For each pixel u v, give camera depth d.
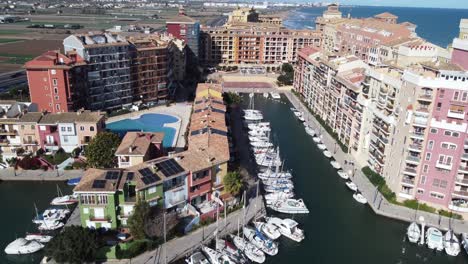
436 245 84.56
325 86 164.00
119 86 162.25
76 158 115.88
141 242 78.50
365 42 186.25
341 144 140.50
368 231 91.69
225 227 88.62
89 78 148.88
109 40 156.00
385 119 107.56
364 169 119.06
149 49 170.12
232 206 95.38
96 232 77.94
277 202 100.12
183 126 153.25
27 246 79.62
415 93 93.25
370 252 84.75
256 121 167.88
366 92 123.25
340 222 94.81
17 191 103.12
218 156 94.12
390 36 170.00
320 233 90.75
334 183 114.06
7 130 116.19
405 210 97.50
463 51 115.69
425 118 92.69
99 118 120.06
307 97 196.62
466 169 91.56
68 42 146.75
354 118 129.62
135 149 96.50
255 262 80.00
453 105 89.44
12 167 113.31
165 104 179.50
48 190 103.81
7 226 88.56
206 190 91.75
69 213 92.38
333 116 153.62
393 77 106.38
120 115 161.00
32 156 114.19
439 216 95.12
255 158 127.31
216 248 81.06
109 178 80.31
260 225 89.94
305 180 115.62
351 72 146.88
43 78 134.75
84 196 78.25
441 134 92.19
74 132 118.19
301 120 170.88
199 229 87.25
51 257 74.31
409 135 95.44
